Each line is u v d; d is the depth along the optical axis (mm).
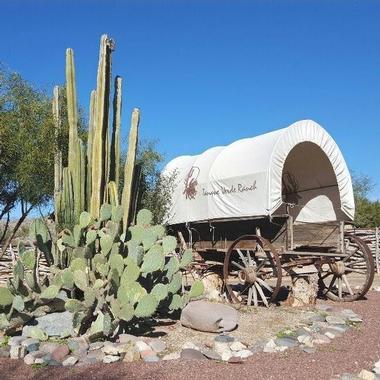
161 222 12273
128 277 6855
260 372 5492
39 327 6641
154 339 6566
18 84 13227
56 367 5621
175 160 13852
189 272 11211
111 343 6293
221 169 10719
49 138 11812
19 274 6797
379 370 5727
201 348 6246
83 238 7629
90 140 8336
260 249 9500
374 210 28719
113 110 8680
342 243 10273
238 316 7797
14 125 12602
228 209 10414
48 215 12594
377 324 7996
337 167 10469
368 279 10148
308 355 6188
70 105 8172
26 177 12242
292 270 9555
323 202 11281
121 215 7465
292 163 11375
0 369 5562
